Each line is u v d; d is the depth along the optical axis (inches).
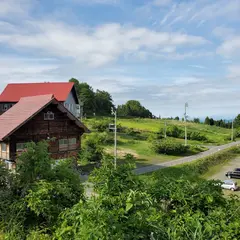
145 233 194.4
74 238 201.3
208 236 196.4
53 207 313.9
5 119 1053.8
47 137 1060.5
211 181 274.2
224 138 2987.2
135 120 3563.0
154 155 1728.6
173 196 254.4
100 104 4084.6
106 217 185.8
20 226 293.1
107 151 1663.4
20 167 366.0
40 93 2031.3
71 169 401.1
